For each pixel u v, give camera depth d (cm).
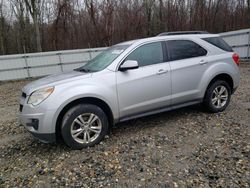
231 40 1500
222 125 452
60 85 375
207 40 507
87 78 392
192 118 497
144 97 429
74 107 380
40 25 2625
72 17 2488
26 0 2070
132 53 428
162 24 2581
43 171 336
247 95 665
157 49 450
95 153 373
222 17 2762
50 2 2570
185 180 292
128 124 488
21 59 1474
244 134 407
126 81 411
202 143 386
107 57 452
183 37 480
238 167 312
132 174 313
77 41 2522
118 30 2472
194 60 477
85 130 389
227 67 511
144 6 2519
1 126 560
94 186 294
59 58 1559
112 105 402
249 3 2731
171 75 449
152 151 370
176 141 399
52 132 366
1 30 2689
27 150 412
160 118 511
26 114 371
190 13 2684
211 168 314
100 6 2409
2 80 1448
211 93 502
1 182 317
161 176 304
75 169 333
